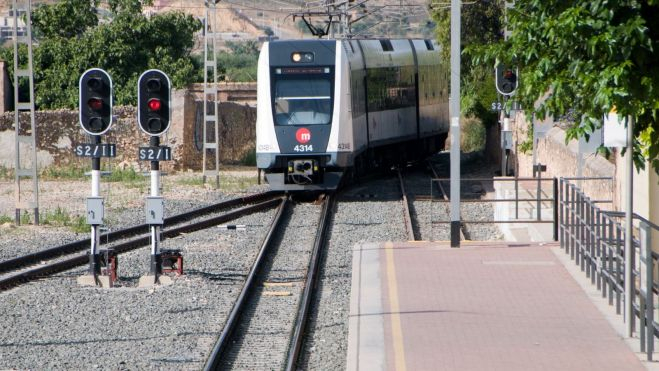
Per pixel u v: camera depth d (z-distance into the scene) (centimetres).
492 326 5388
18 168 10719
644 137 4778
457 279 6694
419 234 9894
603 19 4162
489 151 18850
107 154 7250
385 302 6038
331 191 12888
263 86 12600
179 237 9650
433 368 4597
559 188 8100
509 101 4822
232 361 5256
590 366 4578
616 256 5609
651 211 6606
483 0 18012
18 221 10675
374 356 4831
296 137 12469
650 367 4550
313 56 12631
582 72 4306
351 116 12812
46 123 17625
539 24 4519
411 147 17100
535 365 4609
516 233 9188
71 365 5019
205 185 14738
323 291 7081
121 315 6219
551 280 6588
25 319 6075
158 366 5022
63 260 8006
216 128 14650
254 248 8962
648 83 4175
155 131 7419
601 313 5634
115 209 11706
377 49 14925
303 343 5619
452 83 7919
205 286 7181
